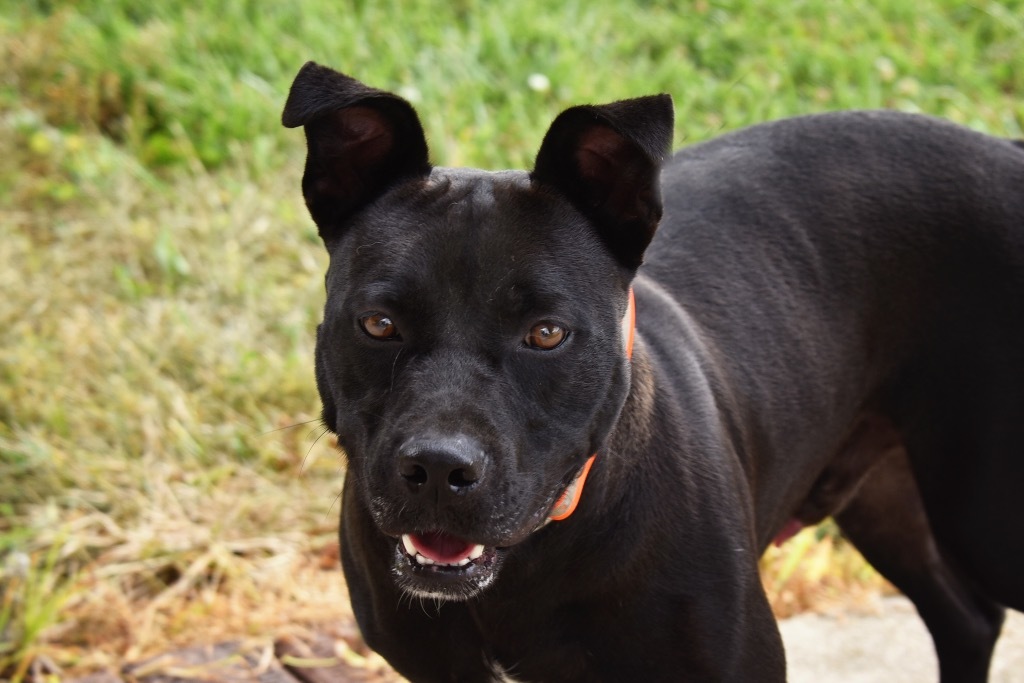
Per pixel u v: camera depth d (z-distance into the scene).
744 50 8.47
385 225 3.20
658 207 3.24
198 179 7.67
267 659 4.89
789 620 5.21
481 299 3.06
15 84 8.28
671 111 3.09
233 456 6.03
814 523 4.43
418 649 3.53
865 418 4.25
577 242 3.20
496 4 8.85
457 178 3.27
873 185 4.08
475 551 3.13
